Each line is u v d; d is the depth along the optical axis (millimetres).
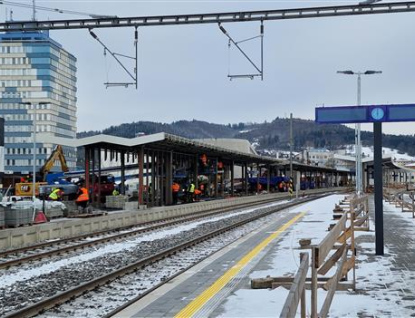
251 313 7496
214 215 37062
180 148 44406
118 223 27594
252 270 11164
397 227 20047
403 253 12711
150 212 31719
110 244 19406
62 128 144875
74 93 156125
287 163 75188
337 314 7066
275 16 18281
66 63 149375
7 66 136250
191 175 54375
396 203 38062
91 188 43344
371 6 17469
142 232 24109
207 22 18688
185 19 18734
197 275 11188
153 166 44250
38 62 135500
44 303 8844
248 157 59562
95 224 25125
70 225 22891
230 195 67625
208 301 8391
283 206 42969
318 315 5652
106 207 42031
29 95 135750
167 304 8484
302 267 4867
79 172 61188
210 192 62531
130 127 171375
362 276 9734
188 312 7801
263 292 8914
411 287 8758
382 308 7375
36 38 136250
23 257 15039
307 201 57156
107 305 9250
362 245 14258
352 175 133875
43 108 135125
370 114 12398
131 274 12531
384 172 82875
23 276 12633
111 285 11094
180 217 35500
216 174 58781
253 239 18156
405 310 7262
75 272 13070
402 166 66875
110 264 14367
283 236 18312
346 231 9125
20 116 135375
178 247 16719
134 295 10055
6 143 134750
